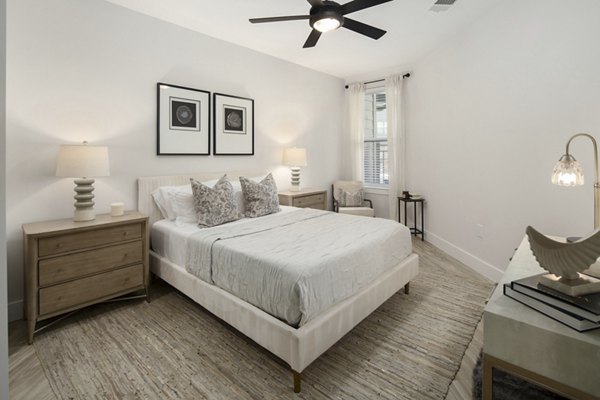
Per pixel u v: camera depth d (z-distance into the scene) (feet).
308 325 5.36
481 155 10.61
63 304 7.20
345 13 7.70
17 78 7.64
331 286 5.93
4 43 2.44
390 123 16.01
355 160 17.74
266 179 11.46
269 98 13.97
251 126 13.19
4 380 2.51
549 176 7.84
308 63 15.15
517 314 3.23
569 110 7.20
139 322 7.61
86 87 8.75
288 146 15.03
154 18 10.06
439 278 10.31
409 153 15.74
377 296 7.25
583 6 6.75
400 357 6.18
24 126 7.79
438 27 11.09
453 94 12.14
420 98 14.65
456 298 8.79
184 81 10.92
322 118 16.87
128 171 9.73
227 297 6.59
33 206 8.00
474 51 10.71
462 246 11.94
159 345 6.64
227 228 8.65
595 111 6.58
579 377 2.80
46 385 5.45
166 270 8.84
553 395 3.27
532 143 8.35
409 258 8.98
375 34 8.56
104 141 9.16
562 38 7.30
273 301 5.65
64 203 8.49
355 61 14.87
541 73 7.96
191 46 11.05
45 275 6.91
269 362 6.08
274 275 5.69
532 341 3.03
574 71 7.03
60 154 7.60
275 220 9.68
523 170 8.71
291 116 15.08
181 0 9.02
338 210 15.80
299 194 13.78
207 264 7.25
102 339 6.87
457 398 5.07
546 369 2.97
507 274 4.57
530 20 8.25
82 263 7.48
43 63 8.00
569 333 2.86
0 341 2.49
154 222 10.23
